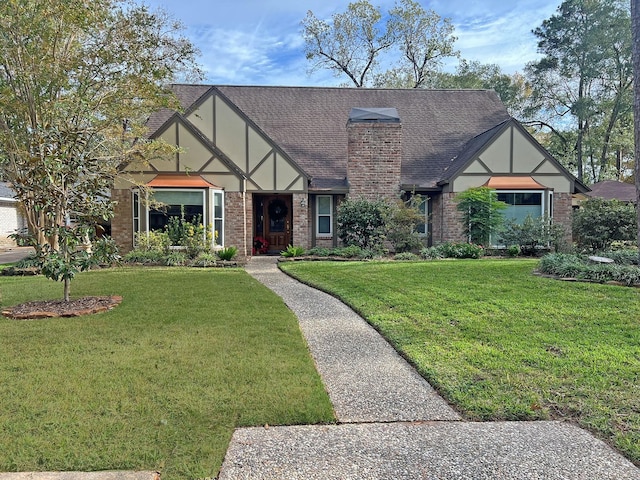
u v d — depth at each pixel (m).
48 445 3.19
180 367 4.73
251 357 5.07
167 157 15.60
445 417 3.76
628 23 30.61
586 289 8.10
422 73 33.84
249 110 20.81
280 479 2.87
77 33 12.73
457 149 19.97
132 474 2.88
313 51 33.81
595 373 4.48
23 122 12.41
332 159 19.22
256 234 19.47
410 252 15.78
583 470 2.97
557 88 35.38
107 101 13.15
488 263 11.89
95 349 5.34
